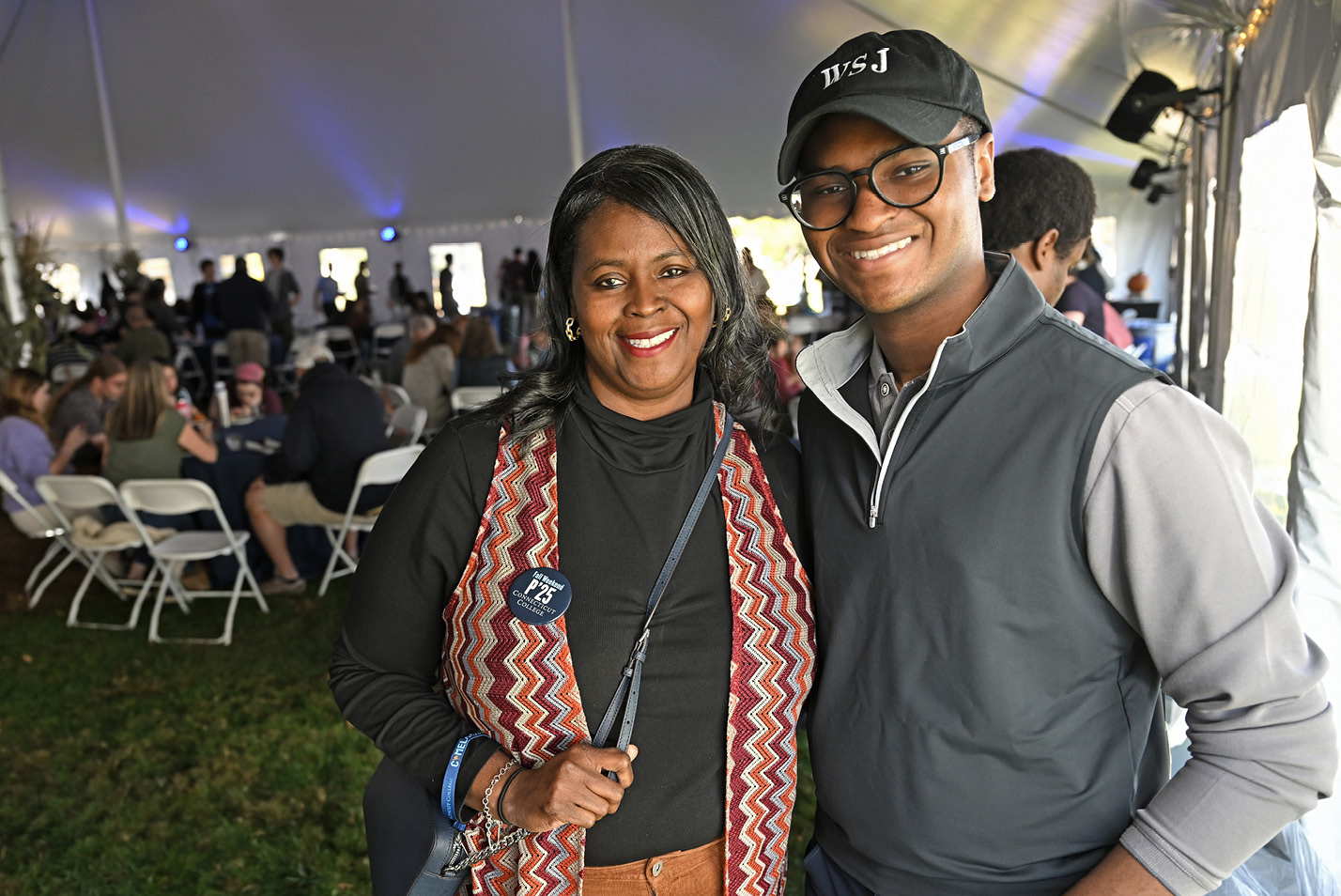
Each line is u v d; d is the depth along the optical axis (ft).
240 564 13.01
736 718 3.51
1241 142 9.25
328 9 37.14
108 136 41.68
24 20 38.58
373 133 41.01
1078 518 2.89
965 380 3.08
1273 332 7.91
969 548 2.98
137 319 25.96
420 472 3.57
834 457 3.49
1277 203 7.82
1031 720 3.01
